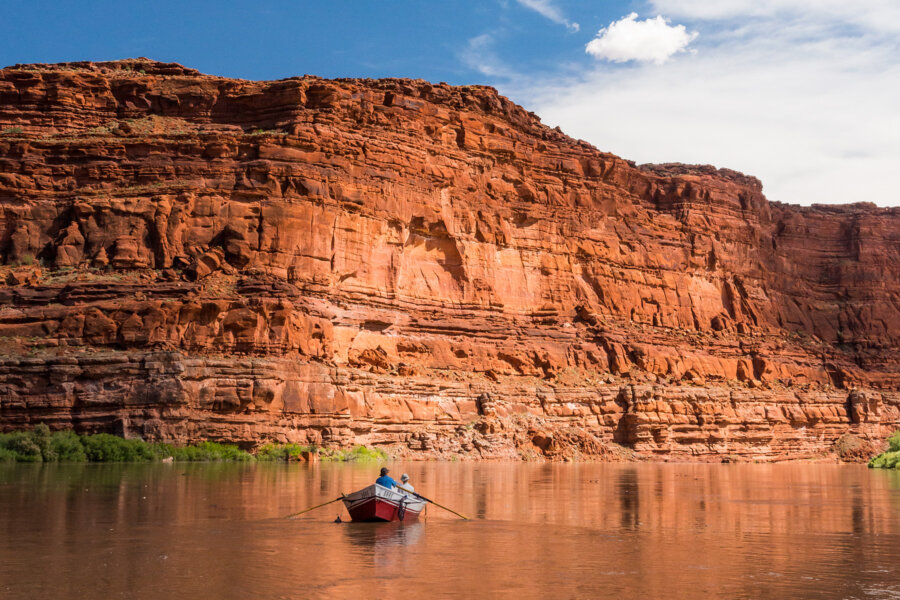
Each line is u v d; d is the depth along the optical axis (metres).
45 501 28.48
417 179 74.38
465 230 78.56
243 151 66.50
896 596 16.14
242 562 18.59
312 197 65.75
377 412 64.44
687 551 21.00
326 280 65.25
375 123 73.19
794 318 111.94
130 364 54.25
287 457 54.81
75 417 53.09
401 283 73.44
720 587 16.83
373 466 50.91
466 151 80.81
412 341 72.25
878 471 64.25
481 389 72.31
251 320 58.00
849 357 112.12
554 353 81.25
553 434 72.31
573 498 34.47
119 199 64.12
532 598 15.73
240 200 64.56
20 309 57.78
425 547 21.08
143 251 62.47
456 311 76.56
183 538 21.58
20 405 52.84
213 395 54.84
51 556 18.97
